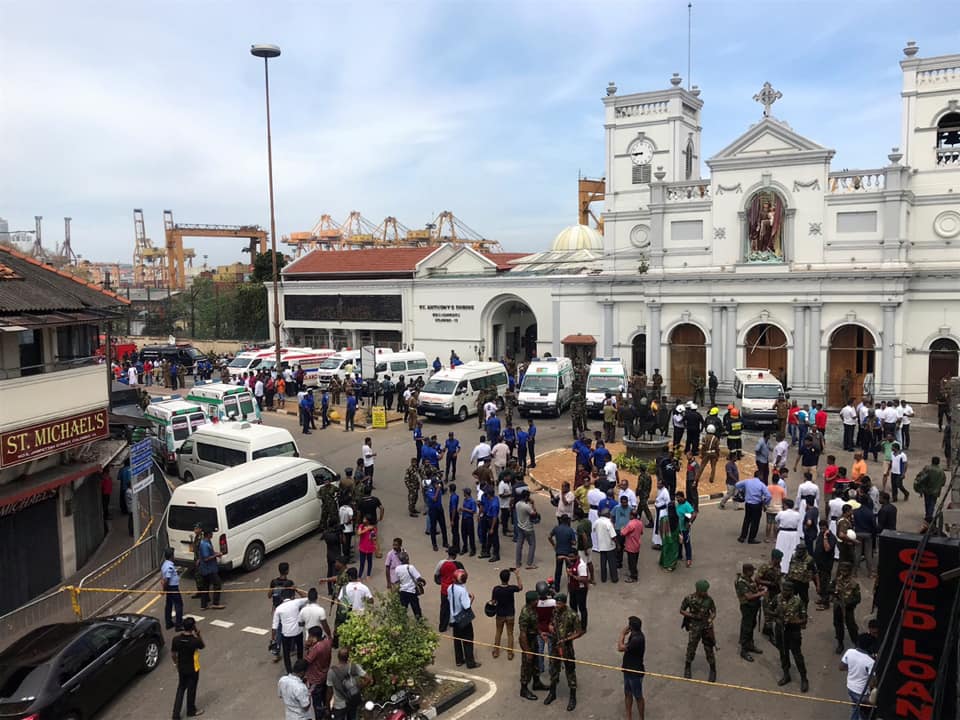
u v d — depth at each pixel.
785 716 12.02
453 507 19.86
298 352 48.84
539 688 13.02
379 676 11.86
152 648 14.54
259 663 14.52
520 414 37.25
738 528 20.98
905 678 10.66
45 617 16.06
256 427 25.19
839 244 36.25
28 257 22.19
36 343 19.59
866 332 36.38
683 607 13.11
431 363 52.47
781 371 38.22
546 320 47.22
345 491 19.92
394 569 15.12
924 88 35.66
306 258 61.16
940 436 31.17
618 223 43.91
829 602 16.11
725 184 38.47
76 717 12.35
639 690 11.72
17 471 17.72
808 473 18.73
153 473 22.75
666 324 40.59
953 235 35.41
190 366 55.94
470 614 13.93
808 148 36.38
